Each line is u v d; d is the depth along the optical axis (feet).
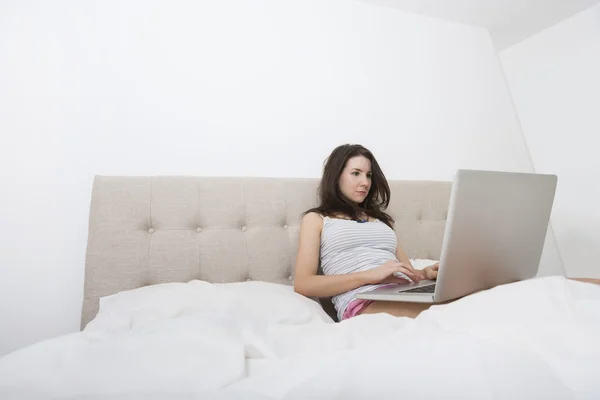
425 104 6.95
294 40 6.03
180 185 4.47
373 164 5.06
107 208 4.09
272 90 5.71
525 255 3.25
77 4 4.85
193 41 5.35
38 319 4.12
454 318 2.06
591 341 1.50
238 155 5.32
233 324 2.18
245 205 4.70
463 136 7.22
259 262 4.57
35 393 1.31
